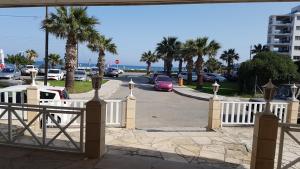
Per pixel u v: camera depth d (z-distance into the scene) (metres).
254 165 5.71
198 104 20.17
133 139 8.78
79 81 34.91
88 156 6.24
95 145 6.23
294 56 78.56
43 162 5.93
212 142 8.77
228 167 6.66
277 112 11.52
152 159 6.40
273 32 81.75
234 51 76.00
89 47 34.91
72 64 22.88
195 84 40.03
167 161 6.34
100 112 6.16
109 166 5.84
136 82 39.22
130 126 10.19
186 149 7.97
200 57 34.59
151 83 37.94
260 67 26.52
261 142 5.57
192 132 10.06
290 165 5.73
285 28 81.12
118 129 10.00
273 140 5.54
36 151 6.51
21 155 6.26
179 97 24.22
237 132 10.25
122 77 51.47
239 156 7.53
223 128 10.71
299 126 5.46
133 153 7.40
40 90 10.00
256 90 27.05
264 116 5.54
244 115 11.20
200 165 6.50
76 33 22.03
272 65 26.23
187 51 36.50
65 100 9.84
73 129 9.55
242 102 11.11
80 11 21.98
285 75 26.25
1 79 32.38
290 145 8.73
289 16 80.00
